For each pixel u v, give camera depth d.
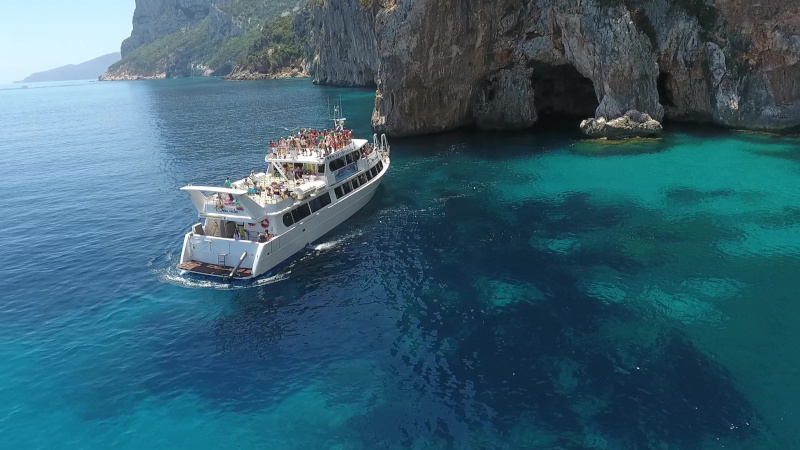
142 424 16.77
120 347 20.98
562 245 28.05
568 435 15.41
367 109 86.81
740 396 16.56
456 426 16.05
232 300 24.30
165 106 123.12
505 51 55.56
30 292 26.02
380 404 17.17
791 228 28.39
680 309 21.53
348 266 27.12
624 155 43.94
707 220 30.03
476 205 34.78
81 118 109.25
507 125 57.25
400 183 40.31
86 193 44.53
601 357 18.77
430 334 20.81
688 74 50.84
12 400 18.00
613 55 47.94
